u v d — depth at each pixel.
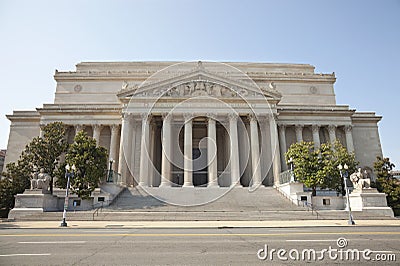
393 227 24.14
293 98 70.50
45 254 11.98
